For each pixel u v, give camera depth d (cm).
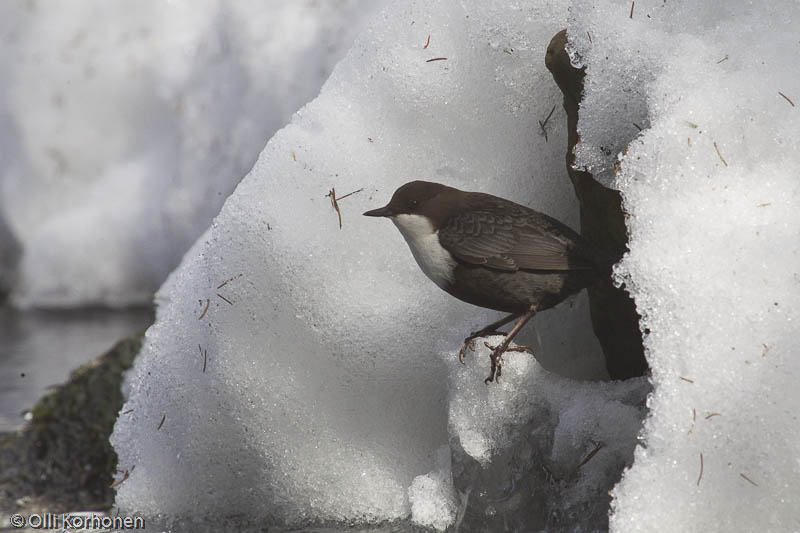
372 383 556
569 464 477
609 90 466
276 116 1470
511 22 558
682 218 417
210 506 585
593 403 476
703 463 390
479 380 503
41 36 1662
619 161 458
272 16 1493
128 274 1568
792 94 425
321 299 557
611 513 406
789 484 380
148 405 607
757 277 399
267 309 564
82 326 1440
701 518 389
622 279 427
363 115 589
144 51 1606
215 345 573
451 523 513
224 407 570
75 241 1589
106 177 1614
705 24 466
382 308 555
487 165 573
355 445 559
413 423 554
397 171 575
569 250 482
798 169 414
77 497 773
